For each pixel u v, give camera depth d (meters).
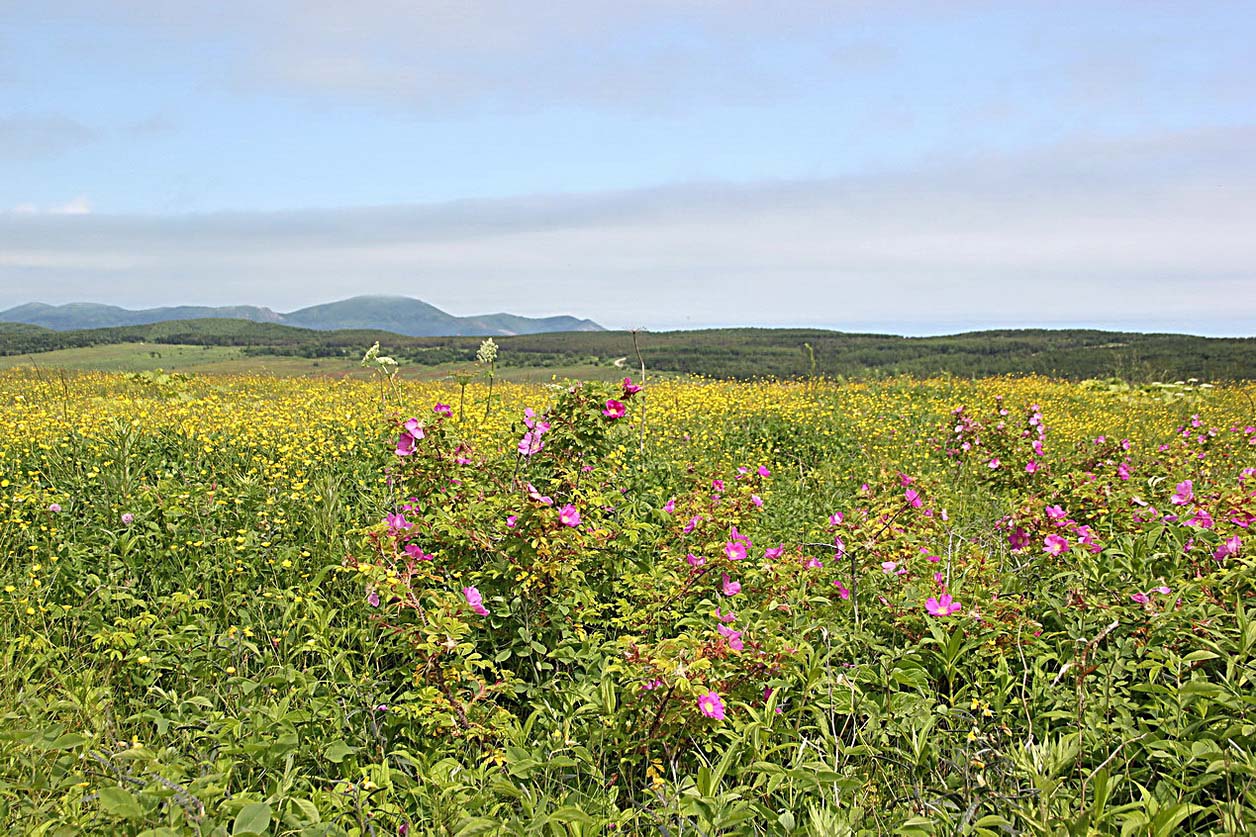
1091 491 5.05
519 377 21.53
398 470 4.48
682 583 4.02
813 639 3.58
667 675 2.81
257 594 4.45
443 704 3.00
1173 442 7.75
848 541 4.12
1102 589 3.75
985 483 7.08
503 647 3.74
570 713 3.12
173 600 3.94
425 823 2.48
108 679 3.49
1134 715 3.11
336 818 2.45
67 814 2.28
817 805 2.60
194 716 3.10
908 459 8.62
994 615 3.55
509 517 3.88
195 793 2.11
